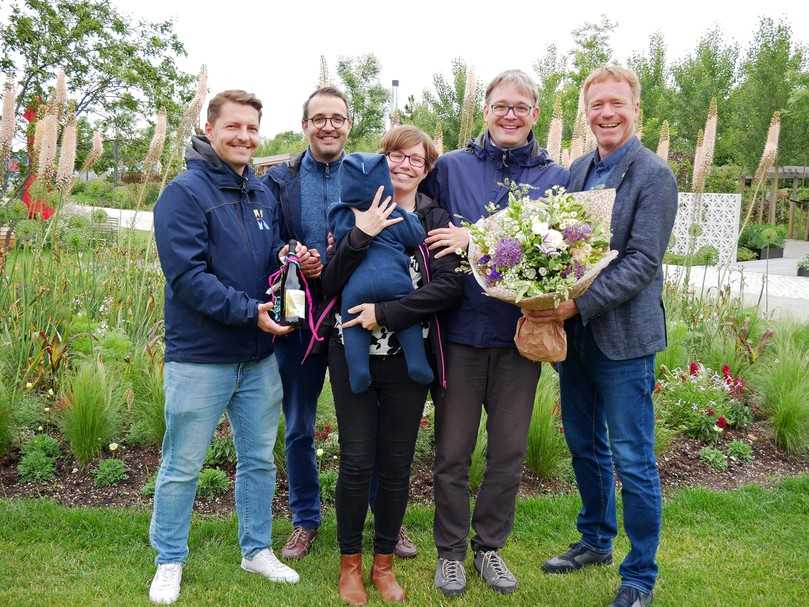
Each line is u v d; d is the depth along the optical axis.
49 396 4.59
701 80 27.58
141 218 14.16
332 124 3.09
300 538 3.28
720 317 6.39
